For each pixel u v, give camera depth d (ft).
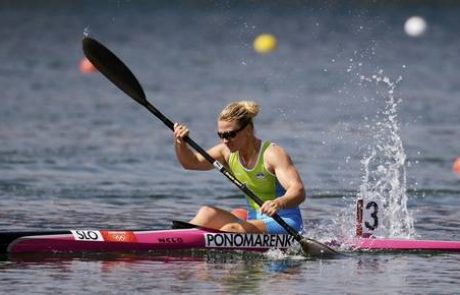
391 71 378.73
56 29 550.77
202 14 641.81
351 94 310.04
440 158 200.75
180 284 95.86
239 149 110.93
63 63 399.85
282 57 426.51
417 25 514.27
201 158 115.14
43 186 163.43
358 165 190.08
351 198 157.89
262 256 110.32
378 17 529.45
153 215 140.36
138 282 96.37
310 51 450.30
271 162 110.63
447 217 141.69
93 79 349.82
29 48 454.40
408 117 262.26
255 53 446.60
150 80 348.18
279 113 266.98
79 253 108.88
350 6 375.86
